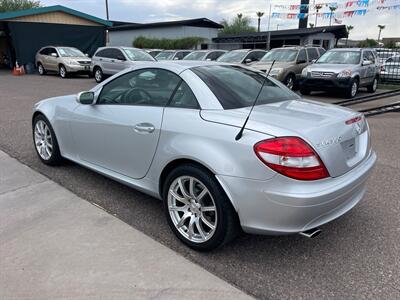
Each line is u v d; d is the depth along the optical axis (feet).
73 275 8.93
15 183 14.48
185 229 10.34
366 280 8.87
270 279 8.93
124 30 144.87
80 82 58.95
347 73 40.65
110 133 12.37
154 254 9.83
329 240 10.64
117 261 9.49
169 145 10.22
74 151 14.65
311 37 106.93
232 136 9.01
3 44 90.84
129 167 12.01
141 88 11.89
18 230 10.96
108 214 12.00
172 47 122.83
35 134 16.78
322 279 8.93
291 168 8.35
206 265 9.47
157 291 8.42
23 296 8.23
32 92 44.19
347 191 9.15
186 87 10.71
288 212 8.46
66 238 10.52
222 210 9.23
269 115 9.57
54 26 76.48
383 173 16.07
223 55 56.18
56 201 12.90
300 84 43.75
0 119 26.61
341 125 9.62
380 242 10.53
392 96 43.50
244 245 10.40
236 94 10.66
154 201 13.06
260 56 54.54
